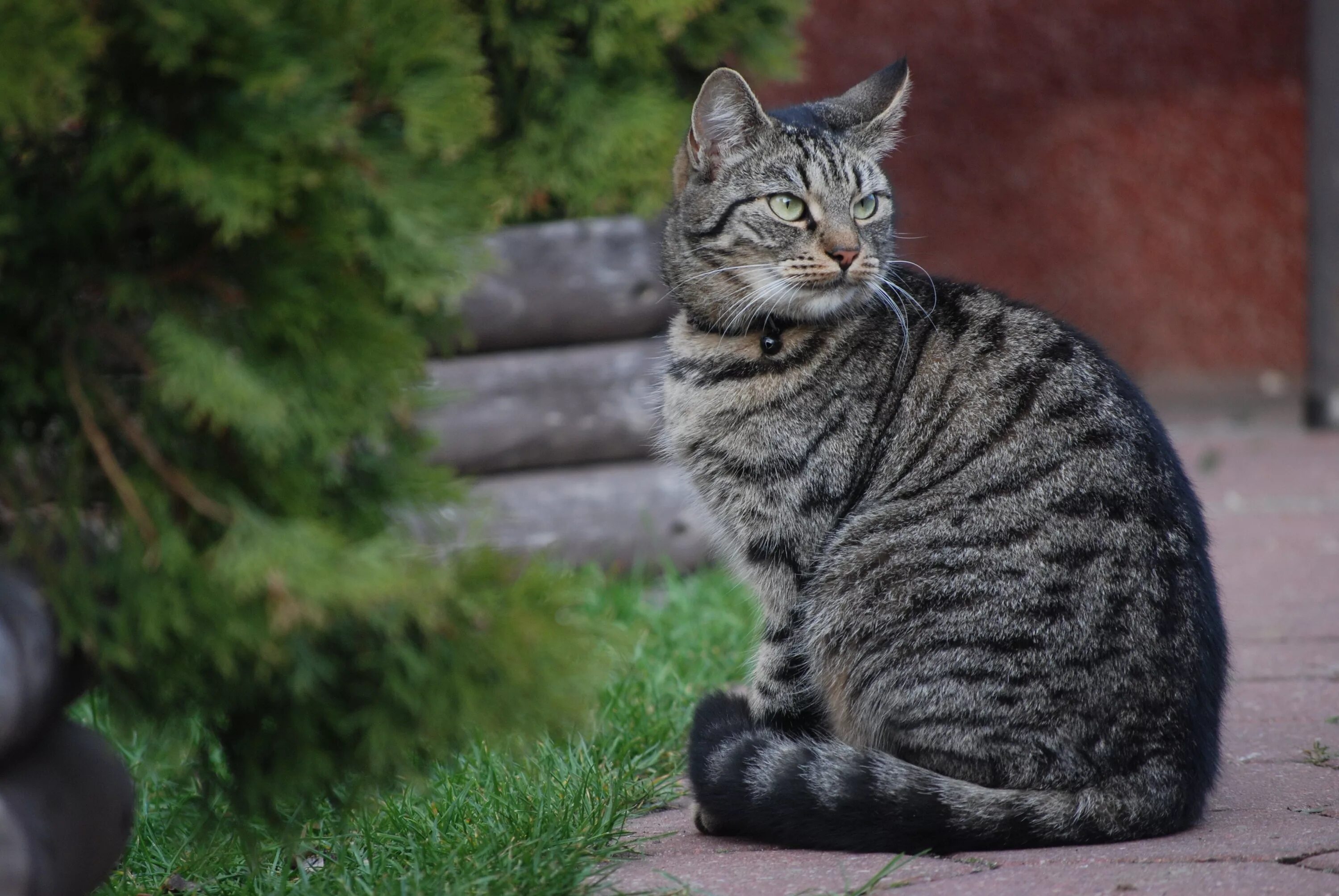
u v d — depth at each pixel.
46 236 3.33
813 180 5.73
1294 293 16.56
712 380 5.64
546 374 8.77
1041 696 4.57
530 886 4.06
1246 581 8.93
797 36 8.77
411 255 3.45
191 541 3.39
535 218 8.96
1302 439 14.34
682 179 6.07
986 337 5.36
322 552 3.23
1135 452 4.95
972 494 4.95
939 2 15.76
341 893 4.17
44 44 2.96
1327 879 3.90
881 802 4.45
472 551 3.56
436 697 3.49
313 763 3.74
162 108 3.32
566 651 3.46
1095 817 4.42
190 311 3.34
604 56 6.68
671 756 5.70
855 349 5.50
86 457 3.42
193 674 3.54
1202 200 16.55
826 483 5.36
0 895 3.28
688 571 8.95
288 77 3.11
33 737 3.47
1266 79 16.19
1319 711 6.07
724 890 4.09
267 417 3.20
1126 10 16.06
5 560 3.41
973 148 16.31
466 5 6.48
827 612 5.07
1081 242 16.64
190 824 4.19
